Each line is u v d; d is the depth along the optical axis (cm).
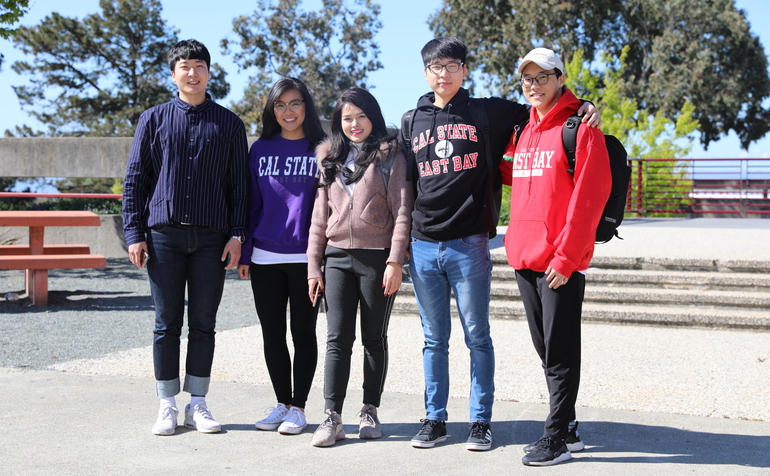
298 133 400
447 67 358
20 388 471
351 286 373
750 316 680
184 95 390
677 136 2639
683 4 3406
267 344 396
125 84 4444
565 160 337
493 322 736
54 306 857
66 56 4325
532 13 3195
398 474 320
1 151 1351
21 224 816
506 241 361
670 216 2117
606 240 347
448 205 355
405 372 523
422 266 367
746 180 2020
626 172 348
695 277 774
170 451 350
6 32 1264
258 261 390
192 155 380
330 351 372
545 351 353
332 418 365
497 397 452
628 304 762
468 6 3475
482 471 324
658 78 3375
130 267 1230
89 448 353
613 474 319
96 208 1798
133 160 387
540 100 344
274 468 327
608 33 3538
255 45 3522
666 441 363
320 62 3528
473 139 355
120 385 482
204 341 392
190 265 391
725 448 351
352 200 368
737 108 3541
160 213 379
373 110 377
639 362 547
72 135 4388
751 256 825
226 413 421
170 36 4444
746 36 3538
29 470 321
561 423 336
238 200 395
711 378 495
